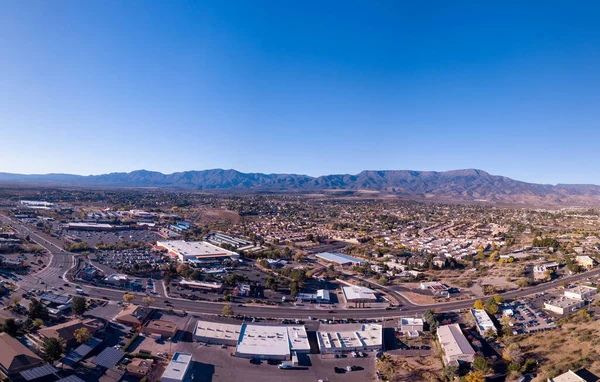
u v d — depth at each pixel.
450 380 97.56
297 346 116.31
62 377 92.56
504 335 122.75
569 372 87.25
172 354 108.69
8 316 124.75
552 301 149.12
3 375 89.44
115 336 118.00
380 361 108.25
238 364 106.25
